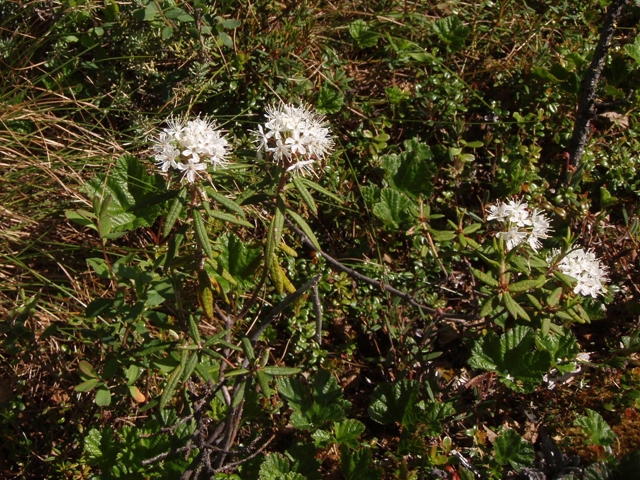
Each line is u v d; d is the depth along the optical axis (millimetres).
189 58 764
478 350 654
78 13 785
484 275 562
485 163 835
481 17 910
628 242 759
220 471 516
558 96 848
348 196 769
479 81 890
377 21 895
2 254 668
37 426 628
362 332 733
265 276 543
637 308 722
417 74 860
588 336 741
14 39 798
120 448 582
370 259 757
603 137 837
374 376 710
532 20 910
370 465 618
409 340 688
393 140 847
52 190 696
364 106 831
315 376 636
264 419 643
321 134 506
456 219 793
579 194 795
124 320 541
